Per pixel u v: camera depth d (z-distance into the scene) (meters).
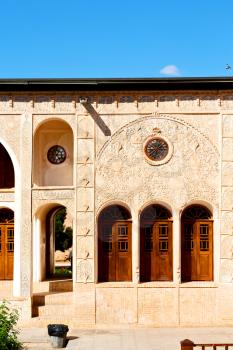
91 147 19.69
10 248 21.84
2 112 19.83
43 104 19.83
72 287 21.53
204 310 19.23
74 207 19.61
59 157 21.70
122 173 19.64
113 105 19.73
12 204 20.02
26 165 19.80
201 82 19.30
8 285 21.41
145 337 17.94
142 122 19.72
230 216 19.38
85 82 19.38
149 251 19.91
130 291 19.33
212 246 19.84
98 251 19.83
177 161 19.62
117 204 19.86
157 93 19.69
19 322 19.30
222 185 19.44
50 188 19.75
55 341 16.78
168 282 19.59
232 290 19.19
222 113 19.56
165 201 19.58
